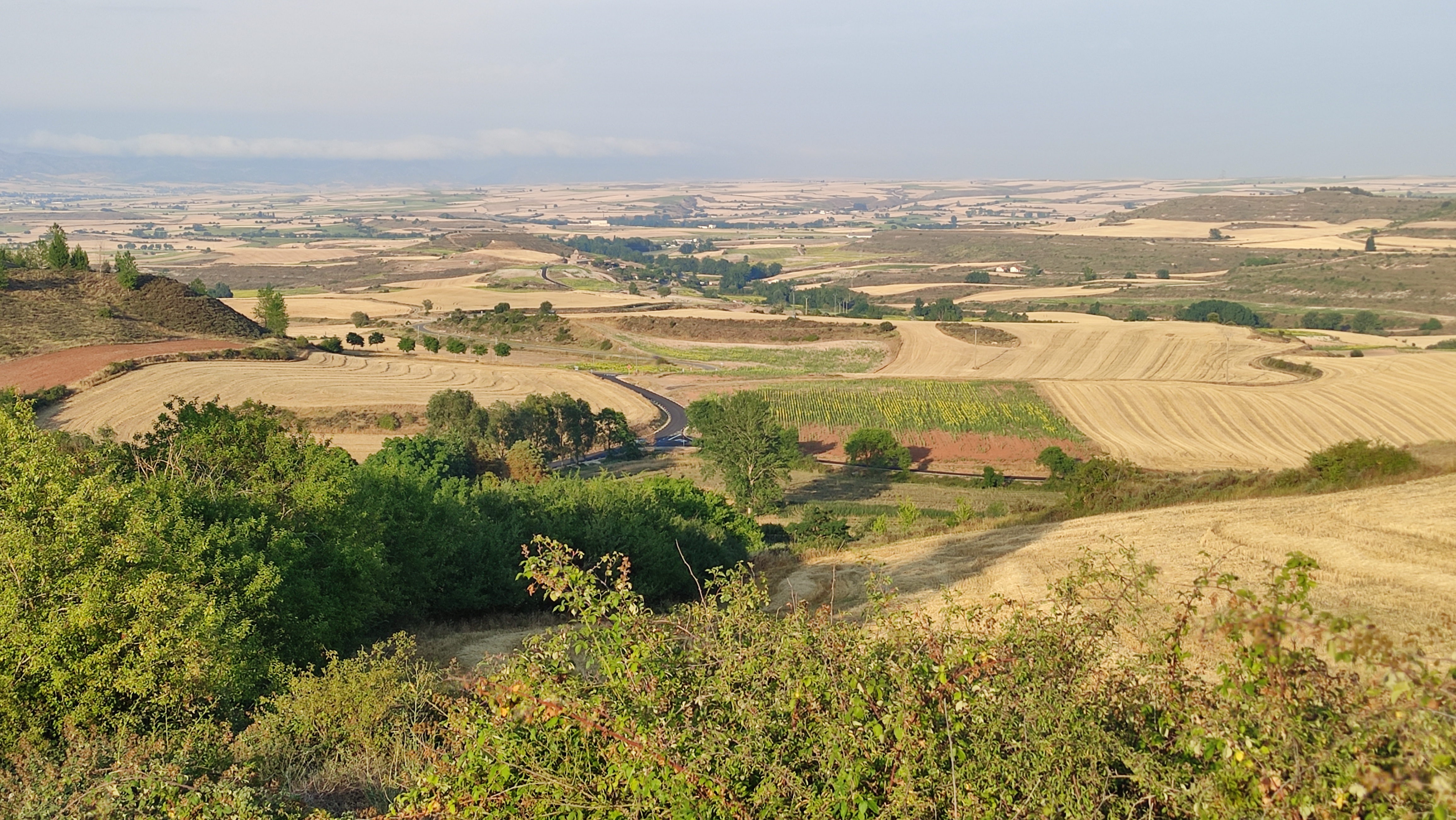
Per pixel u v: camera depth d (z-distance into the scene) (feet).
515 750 22.75
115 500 47.57
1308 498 100.01
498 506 111.55
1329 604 55.77
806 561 115.55
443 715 40.11
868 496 221.87
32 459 45.98
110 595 42.88
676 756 21.11
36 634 40.52
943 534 126.11
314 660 60.34
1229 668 19.88
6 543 42.01
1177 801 19.51
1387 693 18.01
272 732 39.70
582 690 23.36
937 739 20.59
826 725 21.04
